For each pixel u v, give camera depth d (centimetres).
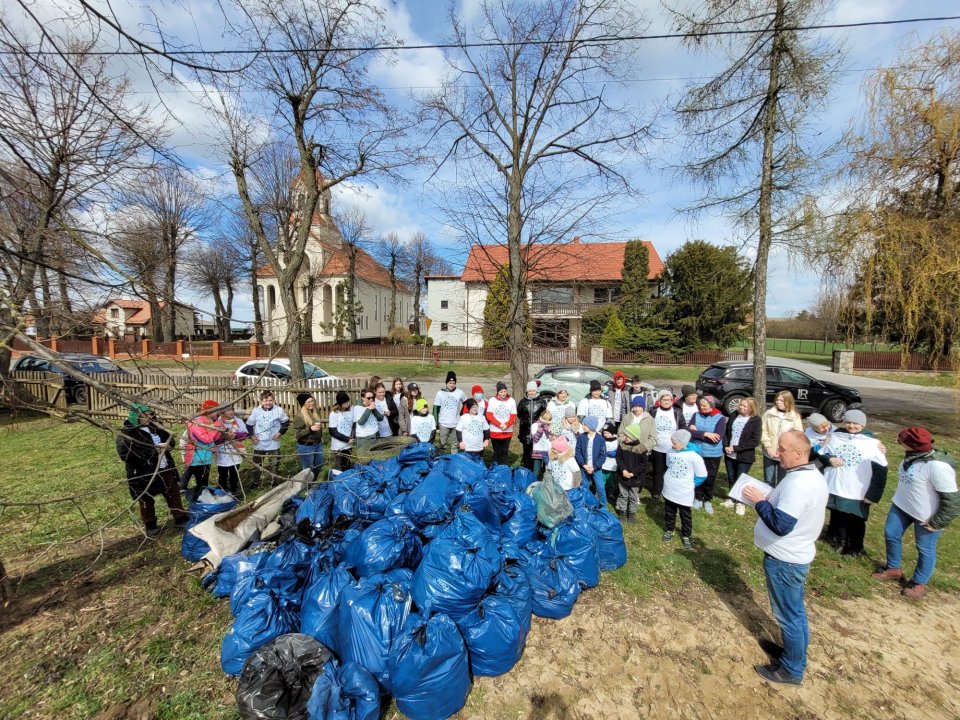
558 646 344
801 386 1347
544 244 891
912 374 2345
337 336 3641
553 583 377
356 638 282
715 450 602
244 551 405
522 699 295
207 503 469
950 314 912
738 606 400
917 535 414
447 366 2539
